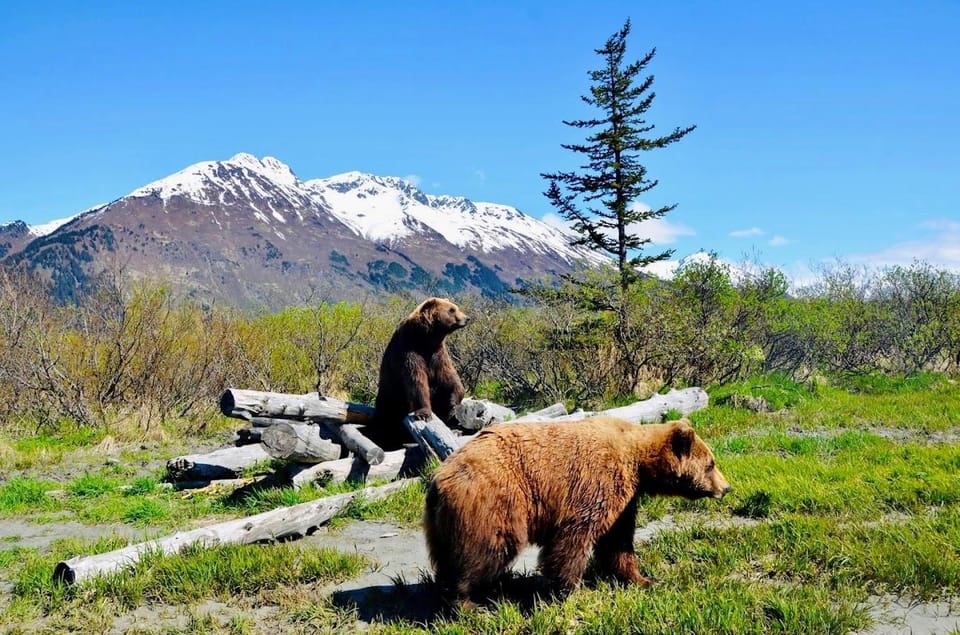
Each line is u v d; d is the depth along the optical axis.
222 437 16.45
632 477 5.80
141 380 18.19
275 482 10.38
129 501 10.34
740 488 8.34
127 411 17.23
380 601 5.79
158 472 12.70
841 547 6.12
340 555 6.65
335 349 21.53
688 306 19.56
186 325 20.25
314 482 10.04
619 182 20.22
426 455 10.14
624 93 20.20
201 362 19.38
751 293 20.89
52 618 5.69
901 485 8.17
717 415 14.55
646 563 6.31
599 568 6.00
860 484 8.34
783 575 5.86
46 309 19.42
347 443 10.45
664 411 14.24
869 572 5.68
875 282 26.66
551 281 20.64
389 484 9.24
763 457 10.20
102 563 6.39
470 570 5.17
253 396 10.20
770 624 4.84
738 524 7.43
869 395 17.97
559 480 5.46
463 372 21.00
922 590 5.35
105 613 5.73
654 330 18.53
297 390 20.52
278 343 21.92
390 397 11.47
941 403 15.47
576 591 5.53
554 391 18.52
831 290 26.09
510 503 5.27
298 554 6.72
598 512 5.51
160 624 5.56
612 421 6.07
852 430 12.66
